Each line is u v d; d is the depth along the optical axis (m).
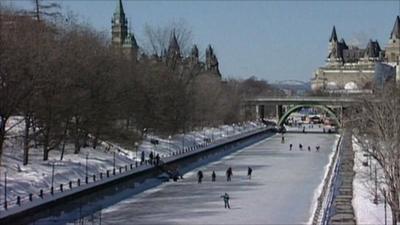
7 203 79.31
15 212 77.31
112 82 133.75
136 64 162.38
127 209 90.75
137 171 120.00
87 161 114.62
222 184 116.38
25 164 103.56
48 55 103.06
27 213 80.25
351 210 84.38
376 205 81.75
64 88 107.88
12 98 90.44
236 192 106.62
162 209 90.69
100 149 134.25
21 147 115.44
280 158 167.50
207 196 102.50
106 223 80.81
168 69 180.88
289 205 94.25
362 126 137.50
